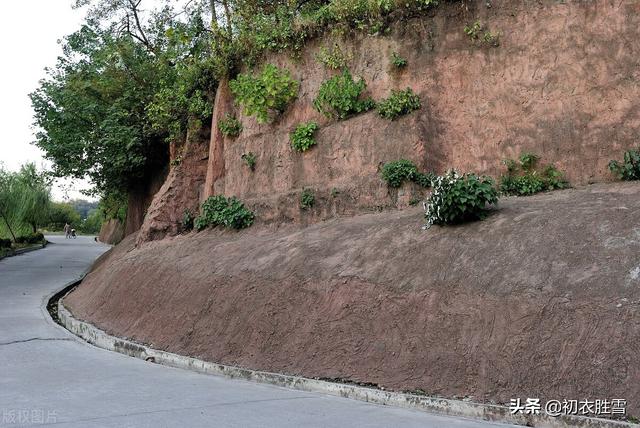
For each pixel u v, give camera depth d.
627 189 7.97
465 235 7.67
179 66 16.12
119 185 21.61
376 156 10.57
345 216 10.50
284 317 8.09
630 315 5.48
